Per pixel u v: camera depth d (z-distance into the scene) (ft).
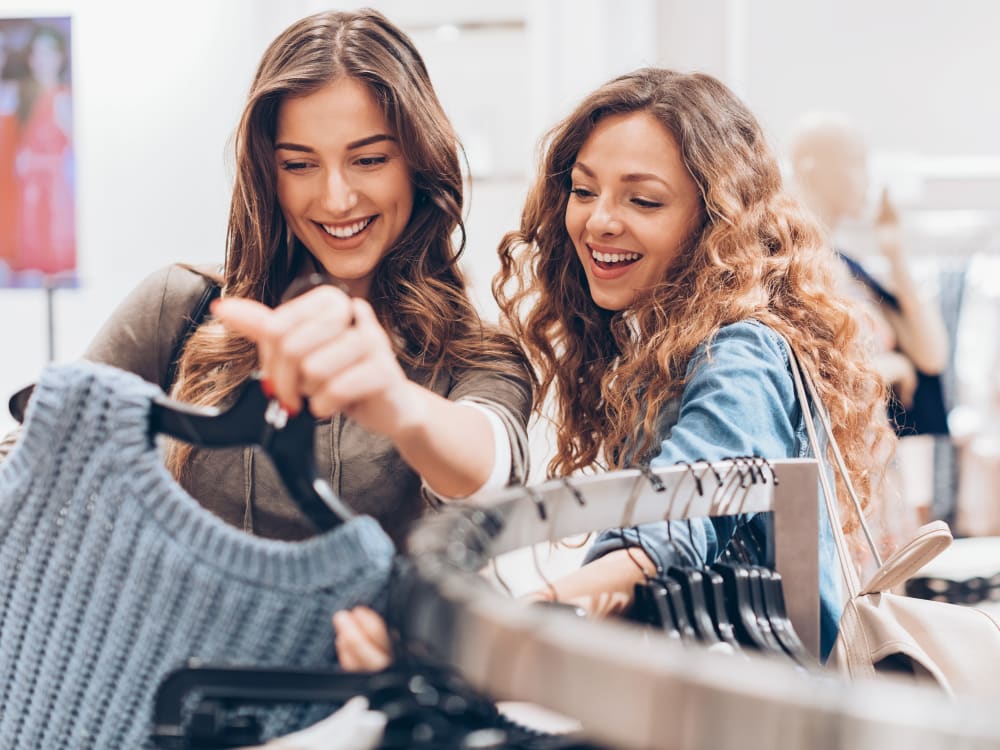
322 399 2.35
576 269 5.25
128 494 2.43
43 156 14.57
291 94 4.37
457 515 2.36
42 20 14.39
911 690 1.45
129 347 4.92
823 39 14.12
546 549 8.43
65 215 14.64
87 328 14.84
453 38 15.11
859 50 14.10
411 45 4.64
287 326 2.32
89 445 2.46
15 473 2.52
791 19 14.16
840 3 14.08
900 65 14.03
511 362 4.63
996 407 13.71
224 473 4.51
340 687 2.13
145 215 14.58
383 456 4.42
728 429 3.62
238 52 14.28
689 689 1.43
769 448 3.71
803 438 4.24
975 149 13.97
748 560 3.84
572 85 13.74
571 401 5.35
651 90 4.65
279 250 4.89
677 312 4.48
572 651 1.53
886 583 3.46
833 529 3.86
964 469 10.99
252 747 2.16
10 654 2.55
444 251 4.84
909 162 13.61
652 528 3.31
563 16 13.69
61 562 2.48
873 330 5.04
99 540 2.45
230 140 5.40
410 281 4.71
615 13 13.84
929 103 14.01
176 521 2.40
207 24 14.29
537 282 5.39
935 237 13.93
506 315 5.49
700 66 14.30
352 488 4.40
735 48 14.19
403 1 15.05
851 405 4.50
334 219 4.48
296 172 4.52
